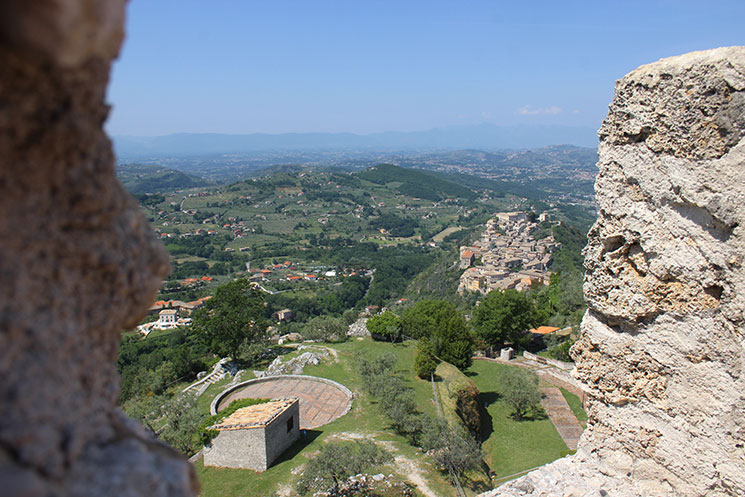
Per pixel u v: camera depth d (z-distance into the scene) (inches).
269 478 888.3
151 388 1630.2
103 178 131.3
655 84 331.0
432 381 1451.8
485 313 2047.2
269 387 1408.7
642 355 354.9
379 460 887.1
